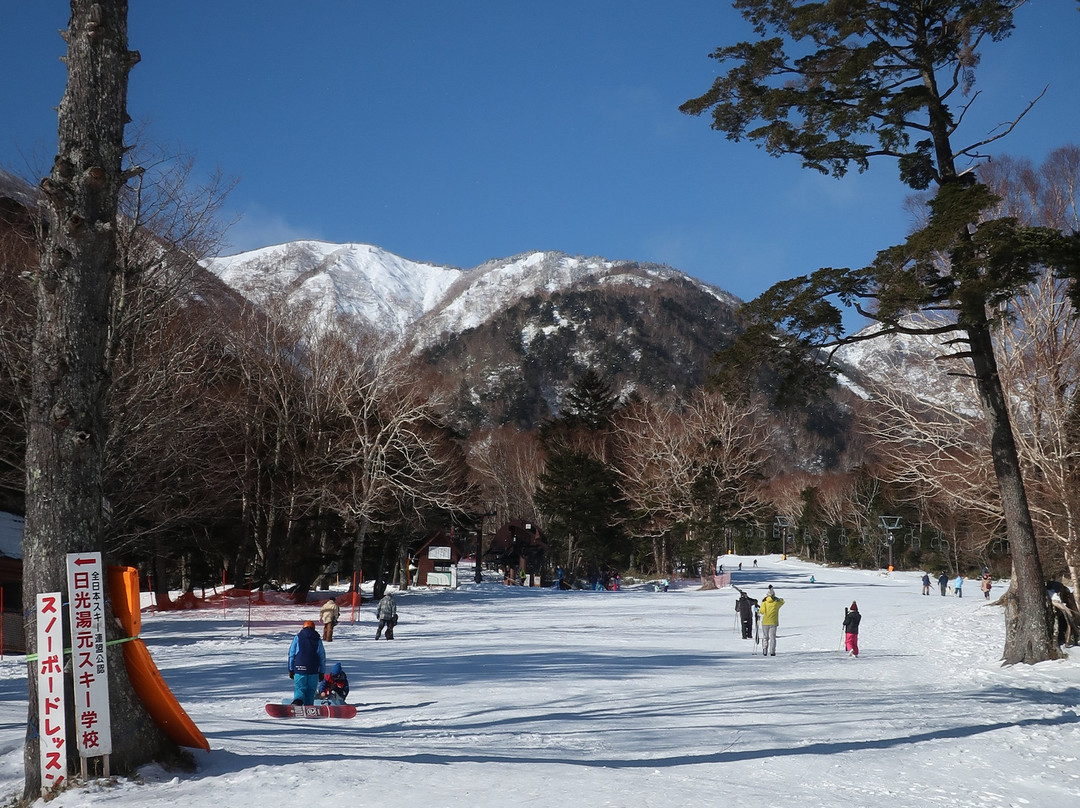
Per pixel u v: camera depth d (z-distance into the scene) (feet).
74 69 26.53
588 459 268.41
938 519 258.16
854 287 65.41
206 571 179.52
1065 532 102.94
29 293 97.04
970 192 62.69
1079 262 61.21
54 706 23.95
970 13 67.67
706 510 252.62
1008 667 72.64
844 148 72.33
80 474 25.20
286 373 161.68
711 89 72.69
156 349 111.34
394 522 163.73
